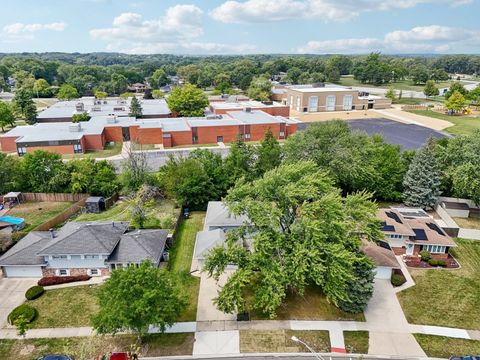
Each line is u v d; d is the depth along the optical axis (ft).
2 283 106.83
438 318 94.48
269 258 89.66
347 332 88.99
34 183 167.53
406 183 160.25
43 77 653.30
